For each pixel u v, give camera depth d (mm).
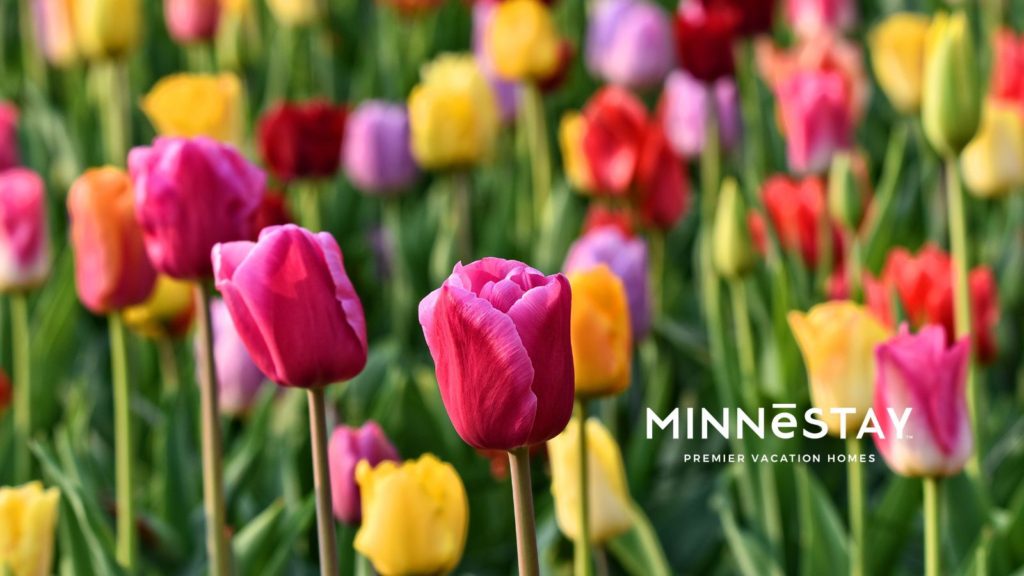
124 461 1376
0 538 1212
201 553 1500
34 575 1222
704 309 1852
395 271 1887
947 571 1465
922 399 1208
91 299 1344
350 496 1266
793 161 1758
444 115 1840
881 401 1220
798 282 1745
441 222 2090
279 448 1597
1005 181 1691
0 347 1756
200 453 1618
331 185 2264
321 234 1107
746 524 1595
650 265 1754
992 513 1460
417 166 2014
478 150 1862
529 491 1044
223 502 1251
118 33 1812
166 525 1517
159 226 1223
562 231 1843
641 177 1708
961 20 1390
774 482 1507
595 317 1215
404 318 1881
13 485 1587
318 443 1121
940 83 1398
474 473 1608
